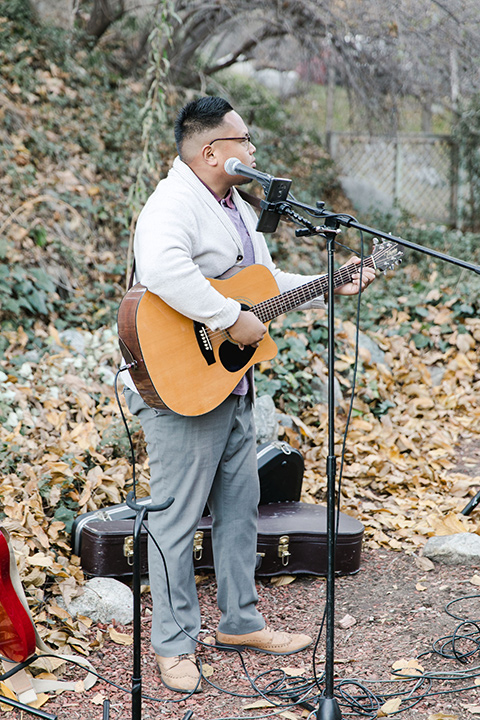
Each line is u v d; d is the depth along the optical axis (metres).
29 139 6.32
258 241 2.49
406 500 3.82
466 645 2.52
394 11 7.55
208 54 10.11
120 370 2.21
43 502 3.14
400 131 9.89
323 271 7.21
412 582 3.04
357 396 4.80
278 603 2.90
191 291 2.13
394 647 2.54
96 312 5.20
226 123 2.23
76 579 2.79
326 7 7.66
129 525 2.93
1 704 2.13
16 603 2.09
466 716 2.12
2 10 7.54
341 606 2.87
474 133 9.58
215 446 2.31
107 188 6.27
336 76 9.05
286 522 3.13
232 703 2.24
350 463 4.23
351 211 9.24
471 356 5.37
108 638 2.60
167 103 7.96
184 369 2.25
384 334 5.50
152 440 2.33
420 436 4.62
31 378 3.97
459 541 3.21
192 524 2.32
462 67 8.34
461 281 6.21
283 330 4.92
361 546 3.14
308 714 2.19
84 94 7.41
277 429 4.07
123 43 8.81
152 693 2.30
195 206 2.24
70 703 2.22
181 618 2.35
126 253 5.93
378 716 2.13
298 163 9.33
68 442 3.54
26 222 5.37
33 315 4.89
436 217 10.16
